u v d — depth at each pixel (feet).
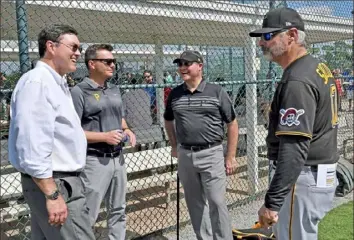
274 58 7.31
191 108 10.72
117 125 10.48
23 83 7.02
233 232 11.78
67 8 13.14
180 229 14.46
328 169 7.29
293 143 6.68
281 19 7.11
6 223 13.05
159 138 16.96
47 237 7.50
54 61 7.45
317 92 6.82
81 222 7.57
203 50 21.61
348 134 22.93
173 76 19.71
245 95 18.15
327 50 20.63
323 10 19.63
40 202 7.24
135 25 17.42
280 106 6.92
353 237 13.17
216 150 10.94
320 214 7.52
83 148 7.72
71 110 7.50
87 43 19.39
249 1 17.66
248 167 17.89
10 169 12.62
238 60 19.15
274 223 7.09
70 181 7.41
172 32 19.72
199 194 11.50
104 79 10.29
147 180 16.34
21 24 10.57
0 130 11.94
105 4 13.92
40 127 6.82
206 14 16.71
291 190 7.38
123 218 10.91
